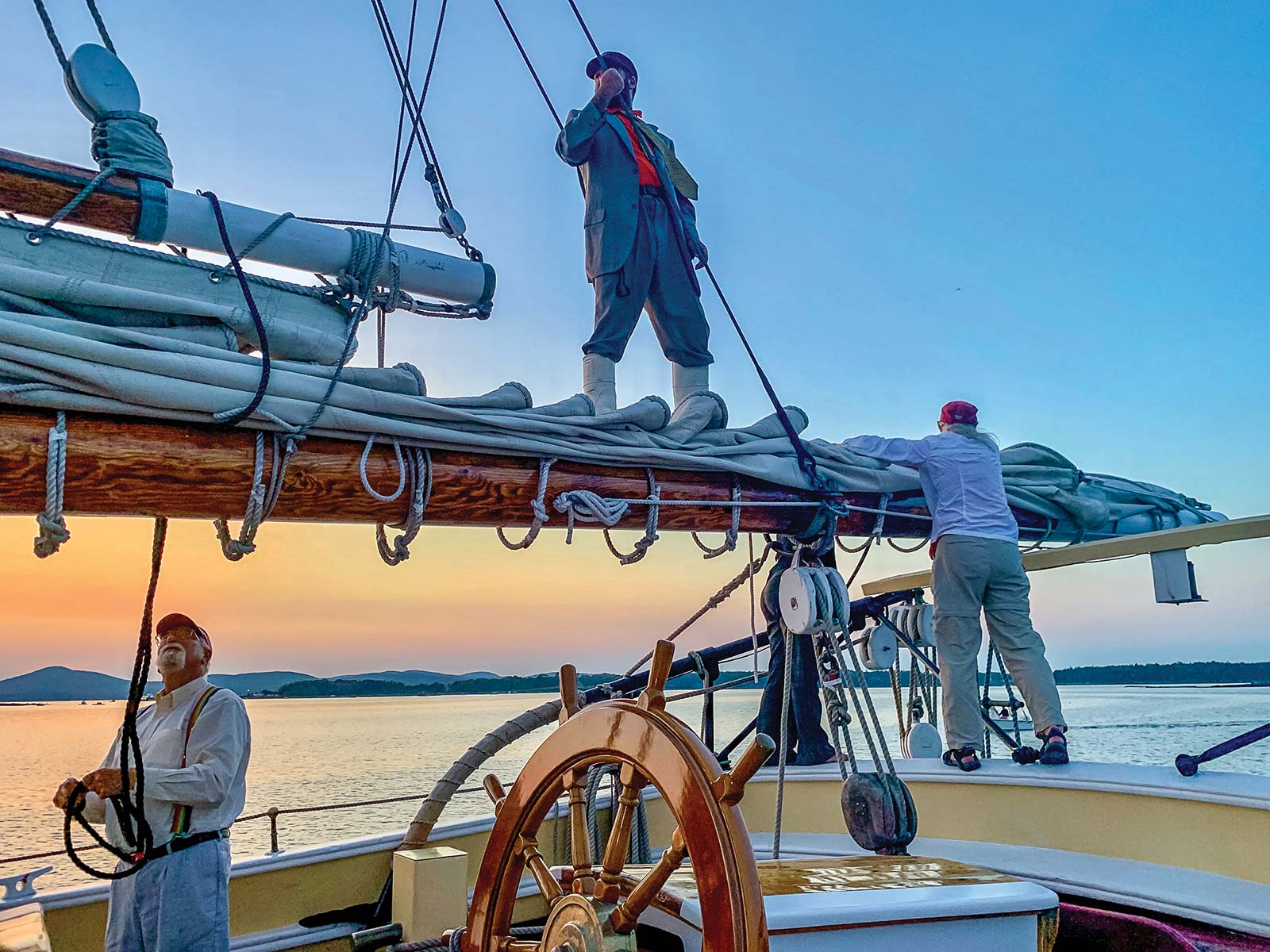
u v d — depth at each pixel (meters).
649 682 1.33
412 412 2.87
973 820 3.78
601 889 1.33
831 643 3.62
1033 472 4.95
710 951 1.11
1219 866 3.09
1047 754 3.71
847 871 1.85
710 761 1.18
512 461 3.15
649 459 3.45
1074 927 2.63
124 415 2.43
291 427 2.62
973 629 4.00
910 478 4.23
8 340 2.23
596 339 4.04
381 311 3.24
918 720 5.29
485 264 3.43
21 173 2.58
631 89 4.39
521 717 4.21
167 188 2.81
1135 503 5.34
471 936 1.56
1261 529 3.65
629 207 4.07
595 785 3.70
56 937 3.26
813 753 4.73
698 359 4.38
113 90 2.77
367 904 3.88
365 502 2.83
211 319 2.69
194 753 3.08
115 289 2.49
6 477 2.27
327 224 3.14
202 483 2.52
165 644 3.18
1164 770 3.42
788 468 3.88
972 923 1.60
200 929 2.96
